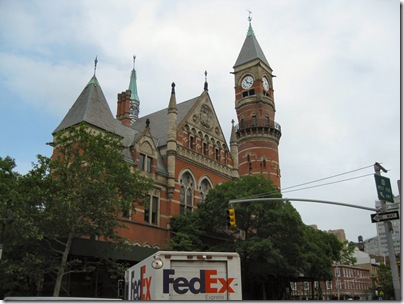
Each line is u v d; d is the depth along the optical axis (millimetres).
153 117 53656
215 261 15273
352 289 115125
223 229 45156
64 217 26875
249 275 44094
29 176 27578
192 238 39469
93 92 42062
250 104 66688
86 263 30562
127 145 42375
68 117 41000
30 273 26562
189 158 46594
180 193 44688
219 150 52312
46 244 29578
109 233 28906
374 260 142875
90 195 27938
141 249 35094
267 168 62469
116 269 31672
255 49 69875
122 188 30578
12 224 25453
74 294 32844
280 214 37156
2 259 26641
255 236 37844
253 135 64250
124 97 56406
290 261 38781
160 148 46031
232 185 41406
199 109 50844
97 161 29266
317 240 55594
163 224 41531
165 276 14711
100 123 40406
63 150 30109
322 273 54375
